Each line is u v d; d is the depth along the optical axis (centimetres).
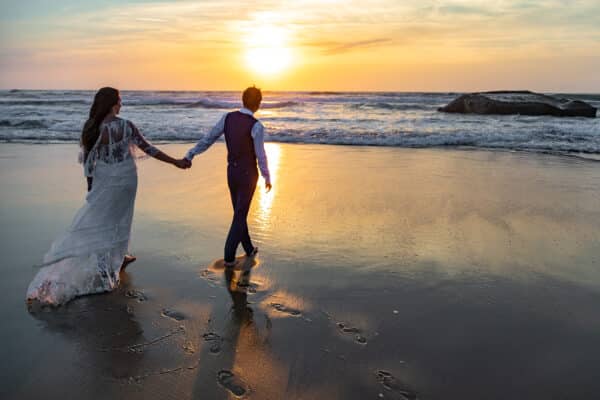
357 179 696
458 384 218
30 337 255
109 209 324
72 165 797
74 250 310
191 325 271
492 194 601
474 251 399
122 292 317
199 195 595
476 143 1105
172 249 402
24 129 1313
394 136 1198
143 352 242
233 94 5275
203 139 365
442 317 284
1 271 345
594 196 591
